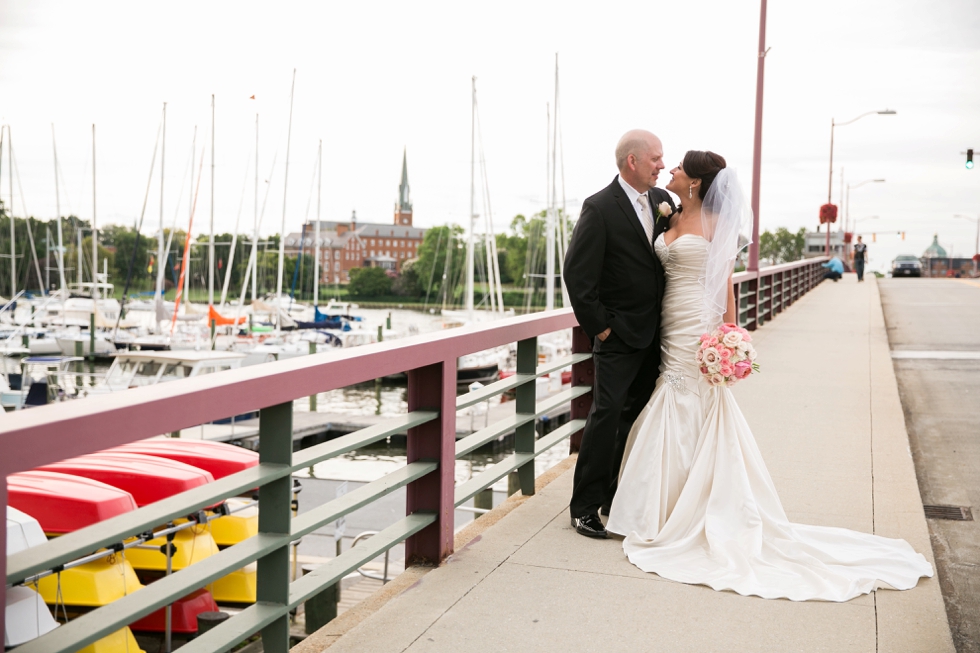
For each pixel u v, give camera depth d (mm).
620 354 4602
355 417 24562
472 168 43750
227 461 6508
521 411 5559
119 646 5188
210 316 40312
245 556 2789
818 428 7477
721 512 4383
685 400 4562
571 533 4711
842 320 17906
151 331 47250
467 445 4551
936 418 8867
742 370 4344
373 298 119500
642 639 3387
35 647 2123
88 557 4828
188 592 2521
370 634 3395
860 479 5852
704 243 4523
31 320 50938
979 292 29797
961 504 5844
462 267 69250
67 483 5375
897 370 12172
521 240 92938
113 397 2342
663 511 4520
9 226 62188
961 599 4129
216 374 2811
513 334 4980
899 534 4730
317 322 51656
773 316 18688
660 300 4648
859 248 38250
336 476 16750
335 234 135625
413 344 3793
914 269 55125
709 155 4605
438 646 3297
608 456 4637
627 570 4145
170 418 2391
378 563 9250
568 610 3658
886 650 3318
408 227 140375
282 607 3039
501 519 4980
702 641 3375
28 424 1987
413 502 4215
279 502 3010
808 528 4566
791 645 3352
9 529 4316
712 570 4102
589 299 4480
